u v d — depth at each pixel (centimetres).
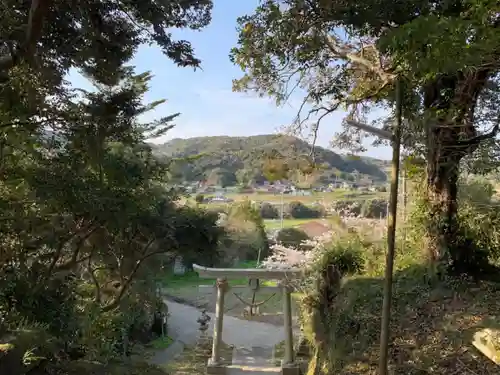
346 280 596
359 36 430
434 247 518
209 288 1642
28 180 516
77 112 566
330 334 509
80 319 650
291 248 985
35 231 538
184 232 755
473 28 268
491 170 477
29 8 522
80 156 570
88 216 575
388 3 358
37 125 527
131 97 616
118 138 643
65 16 565
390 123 410
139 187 680
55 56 575
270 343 1140
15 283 505
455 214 515
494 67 351
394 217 283
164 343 1177
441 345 376
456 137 467
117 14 595
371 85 507
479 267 507
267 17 426
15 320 457
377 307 486
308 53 472
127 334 1008
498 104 450
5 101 483
